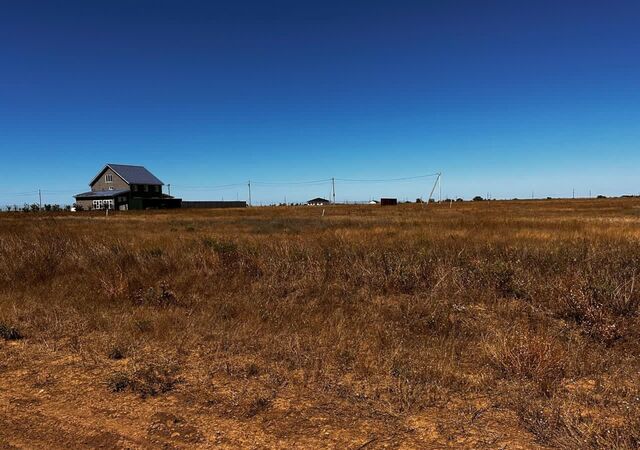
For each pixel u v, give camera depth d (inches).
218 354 182.4
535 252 369.1
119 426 130.1
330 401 142.3
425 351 182.2
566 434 119.3
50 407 141.9
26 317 235.3
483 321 225.1
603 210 1659.7
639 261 319.3
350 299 265.0
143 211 2273.6
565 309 230.7
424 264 323.9
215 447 118.6
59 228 655.1
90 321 225.1
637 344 186.2
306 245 426.0
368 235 593.6
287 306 244.2
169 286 296.2
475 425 127.0
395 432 124.1
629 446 112.9
